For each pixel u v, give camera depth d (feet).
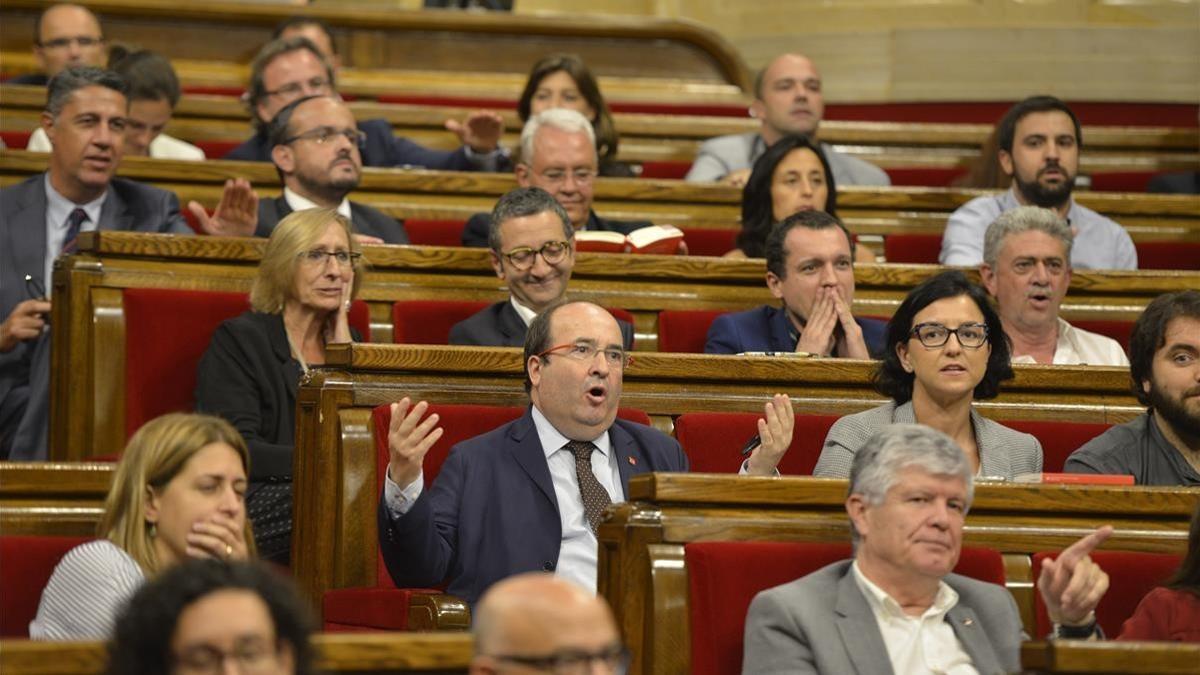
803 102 61.52
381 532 29.04
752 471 30.22
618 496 31.07
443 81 74.49
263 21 73.72
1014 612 25.34
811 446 33.91
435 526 29.37
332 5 74.84
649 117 68.28
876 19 81.82
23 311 39.11
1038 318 41.63
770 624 24.38
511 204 39.75
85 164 43.24
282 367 36.78
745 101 76.28
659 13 83.87
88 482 26.03
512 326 39.37
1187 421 32.14
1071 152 52.37
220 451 24.58
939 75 80.94
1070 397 36.47
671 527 25.79
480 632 16.74
